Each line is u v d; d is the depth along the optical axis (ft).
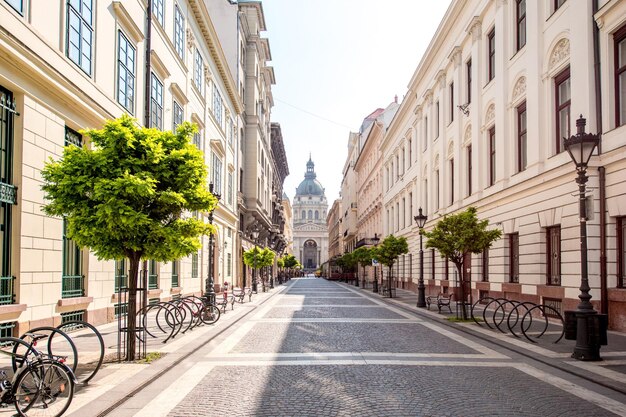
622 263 45.98
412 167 128.88
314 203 639.35
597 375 27.68
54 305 40.32
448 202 95.91
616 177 45.62
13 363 20.80
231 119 133.80
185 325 50.62
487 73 75.97
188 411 21.31
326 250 597.93
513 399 23.34
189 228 31.65
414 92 124.67
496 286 69.15
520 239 62.28
